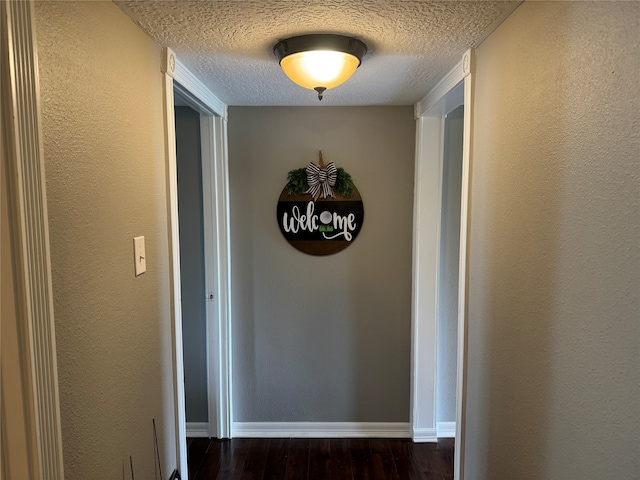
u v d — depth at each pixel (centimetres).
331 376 253
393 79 179
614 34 70
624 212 68
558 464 89
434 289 241
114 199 106
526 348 103
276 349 252
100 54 99
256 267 247
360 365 252
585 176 78
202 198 240
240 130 239
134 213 118
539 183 96
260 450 244
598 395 76
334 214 242
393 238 244
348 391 254
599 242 74
